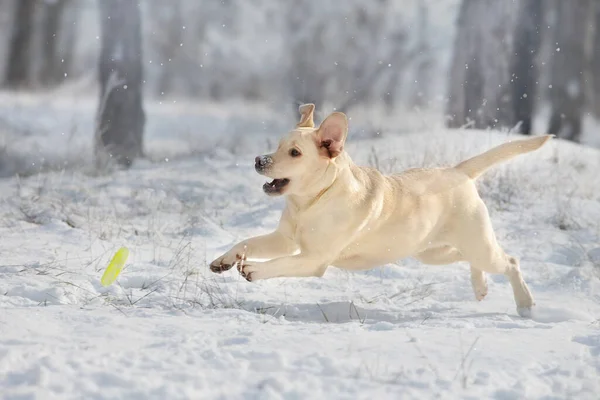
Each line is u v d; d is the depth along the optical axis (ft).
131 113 79.25
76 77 194.29
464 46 93.91
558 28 105.09
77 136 98.48
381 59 148.46
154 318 28.12
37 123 108.17
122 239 42.09
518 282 34.55
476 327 29.94
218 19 169.99
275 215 49.42
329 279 37.83
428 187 32.99
